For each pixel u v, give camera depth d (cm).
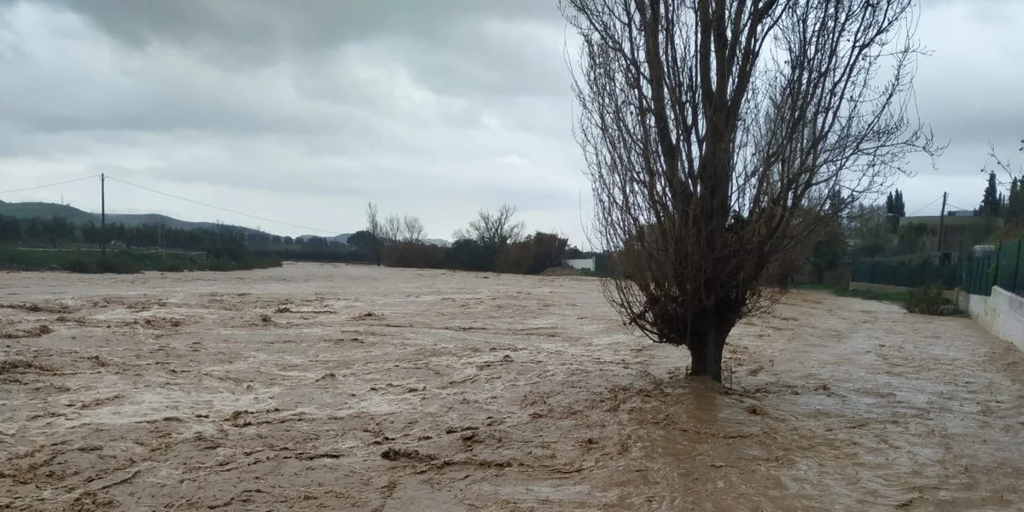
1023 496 519
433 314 1938
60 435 621
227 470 538
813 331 1819
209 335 1328
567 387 893
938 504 498
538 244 6888
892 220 6419
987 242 3775
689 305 838
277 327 1503
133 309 1733
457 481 524
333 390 861
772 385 958
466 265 7488
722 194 816
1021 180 1889
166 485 503
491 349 1251
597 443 628
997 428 739
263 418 707
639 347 1336
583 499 489
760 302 870
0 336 1177
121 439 614
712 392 824
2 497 472
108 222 6159
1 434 618
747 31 809
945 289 3488
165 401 769
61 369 924
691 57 812
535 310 2175
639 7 823
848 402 855
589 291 3303
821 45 793
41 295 2067
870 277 4428
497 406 781
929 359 1314
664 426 684
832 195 813
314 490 498
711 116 807
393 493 495
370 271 6131
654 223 832
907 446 653
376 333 1445
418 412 748
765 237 811
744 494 505
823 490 520
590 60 873
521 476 538
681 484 522
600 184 872
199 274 4309
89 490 491
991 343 1623
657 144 818
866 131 802
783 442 645
